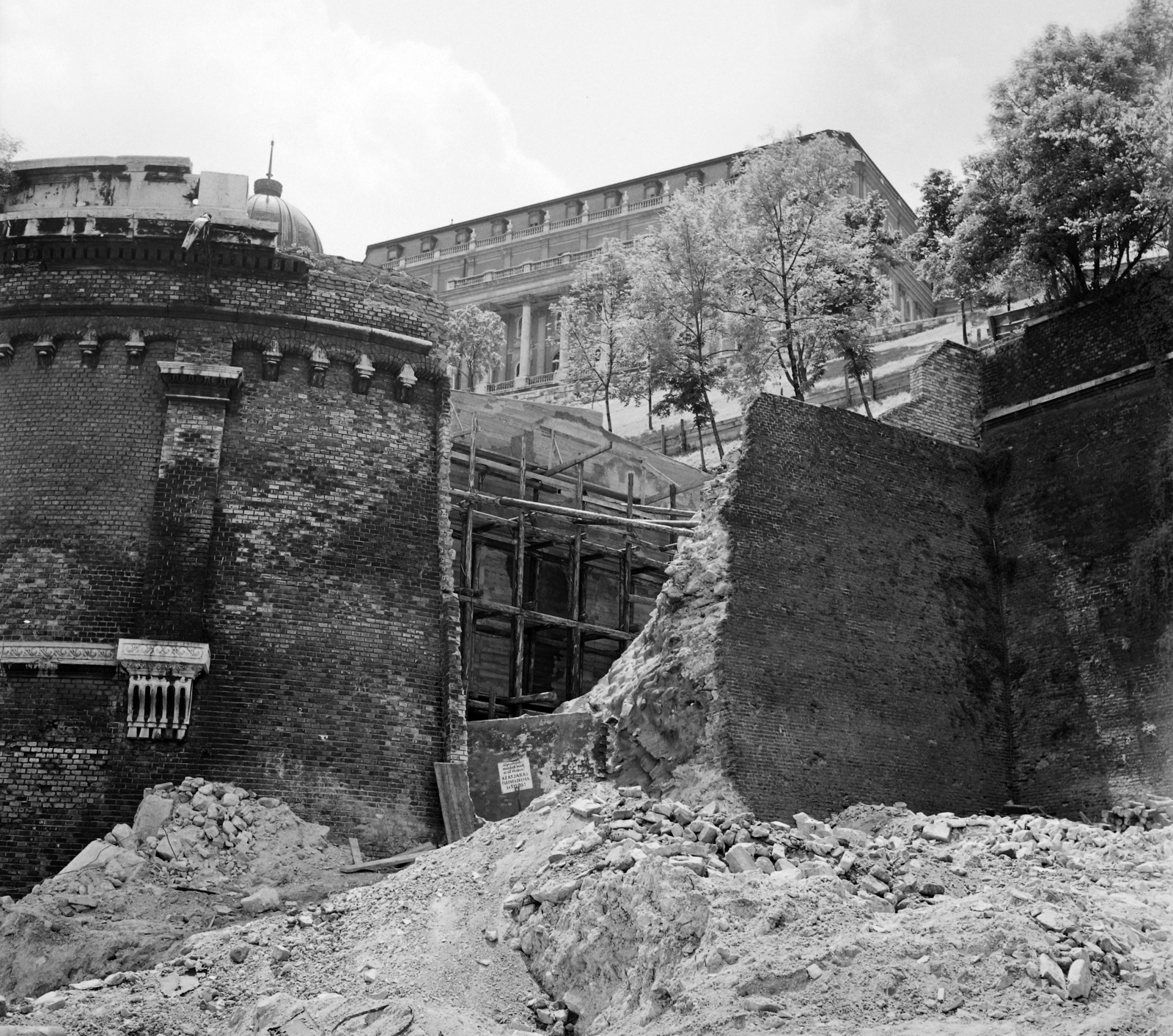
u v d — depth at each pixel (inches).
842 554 1229.7
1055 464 1326.3
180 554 1095.0
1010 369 1405.0
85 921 927.7
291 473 1146.7
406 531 1173.1
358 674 1117.7
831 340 1748.3
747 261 1737.2
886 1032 671.1
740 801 1069.8
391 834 1085.1
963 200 1488.7
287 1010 764.0
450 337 1246.9
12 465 1124.5
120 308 1158.3
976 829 1056.8
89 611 1082.7
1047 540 1310.3
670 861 817.5
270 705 1085.1
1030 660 1290.6
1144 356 1290.6
